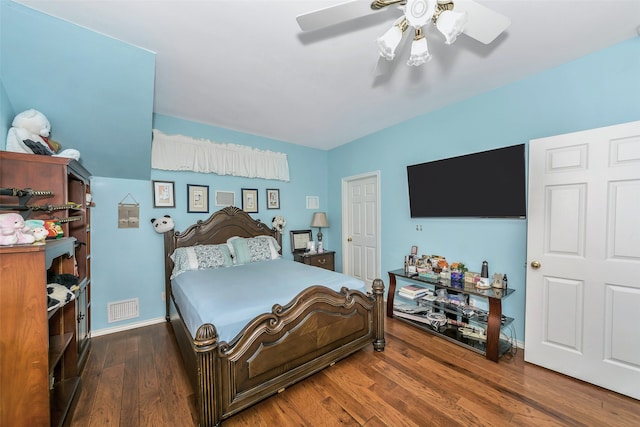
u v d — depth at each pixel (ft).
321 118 10.52
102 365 7.01
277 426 4.96
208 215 11.28
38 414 4.03
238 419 5.12
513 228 7.96
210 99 8.68
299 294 6.08
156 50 5.95
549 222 6.74
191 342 5.78
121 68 6.05
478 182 8.52
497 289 7.78
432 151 10.03
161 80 7.38
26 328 3.96
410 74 7.29
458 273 8.77
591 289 6.12
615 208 5.80
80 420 5.06
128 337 8.77
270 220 13.30
